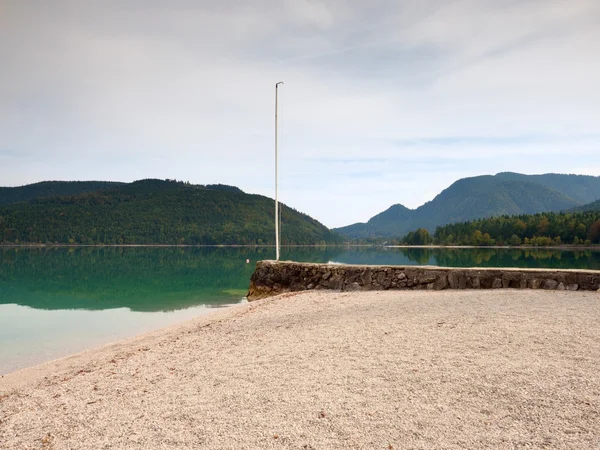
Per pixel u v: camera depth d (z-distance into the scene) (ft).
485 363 20.89
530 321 29.91
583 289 48.37
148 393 20.36
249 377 21.16
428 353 23.16
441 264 154.51
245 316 45.34
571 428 14.30
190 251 441.27
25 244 636.89
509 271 52.54
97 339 47.06
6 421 18.48
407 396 17.39
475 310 35.47
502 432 14.23
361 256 278.67
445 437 14.01
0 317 61.52
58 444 15.34
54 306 71.67
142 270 156.15
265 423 15.56
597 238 391.24
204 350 29.19
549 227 428.15
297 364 22.77
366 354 23.73
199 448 13.96
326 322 34.96
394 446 13.53
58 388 23.75
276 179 81.61
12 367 35.96
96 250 443.73
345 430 14.71
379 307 41.11
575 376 18.78
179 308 68.74
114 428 16.28
